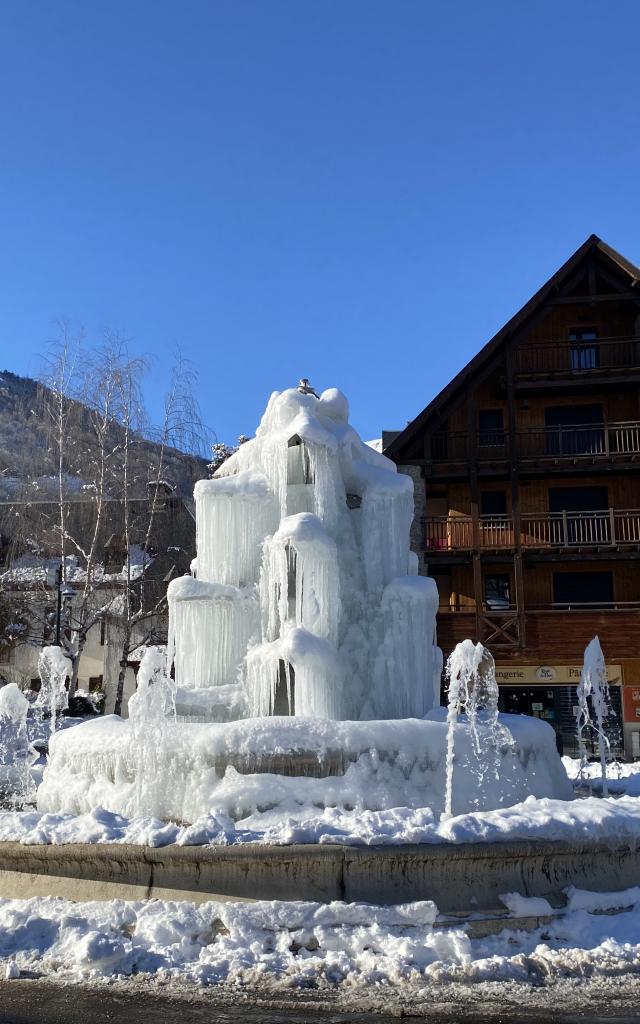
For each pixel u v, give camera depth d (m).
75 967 6.06
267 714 10.51
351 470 11.86
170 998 5.55
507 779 9.02
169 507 34.66
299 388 13.07
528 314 33.59
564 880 6.96
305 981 5.82
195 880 6.84
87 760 9.33
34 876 7.29
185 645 11.32
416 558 12.05
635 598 32.44
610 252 33.69
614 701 30.55
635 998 5.55
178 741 8.77
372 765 8.55
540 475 33.31
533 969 6.06
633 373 32.72
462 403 34.44
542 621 31.36
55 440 32.12
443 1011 5.32
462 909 6.62
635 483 33.31
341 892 6.67
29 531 32.53
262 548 11.36
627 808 7.49
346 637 11.18
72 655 29.70
